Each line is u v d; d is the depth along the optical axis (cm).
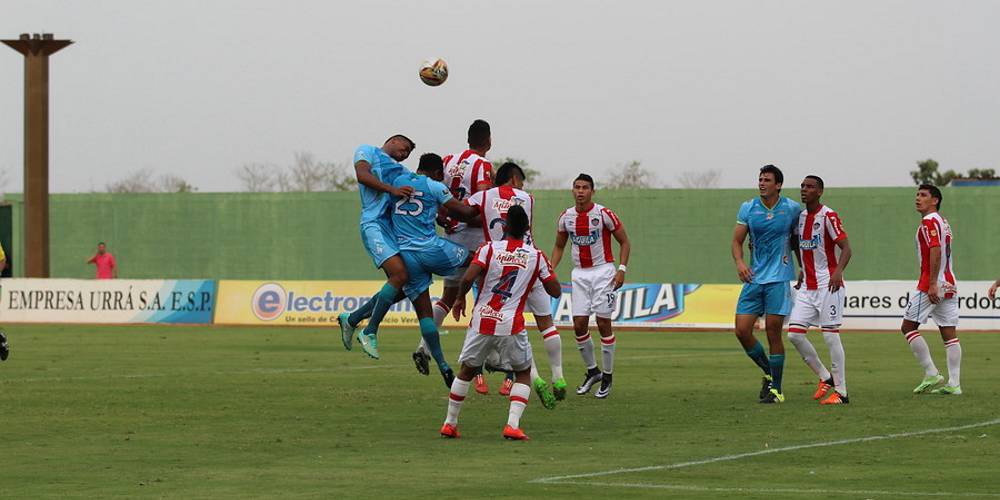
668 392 3594
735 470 2181
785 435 2639
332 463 2261
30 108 8756
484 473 2147
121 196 10869
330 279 10712
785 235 3284
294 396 3428
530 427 2792
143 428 2745
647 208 10219
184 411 3069
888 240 9881
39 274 8775
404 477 2106
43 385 3728
